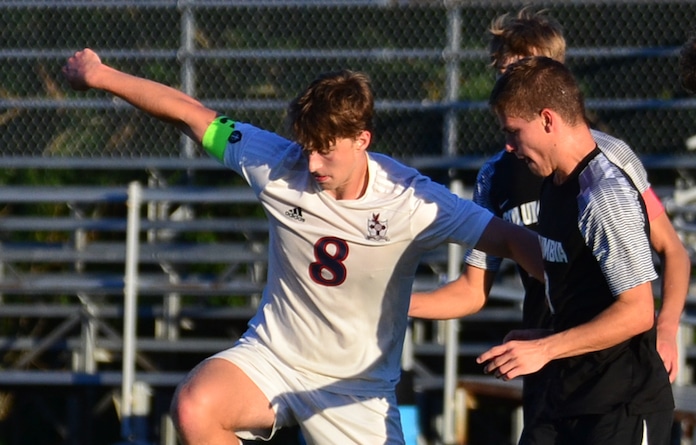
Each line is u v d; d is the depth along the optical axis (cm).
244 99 3616
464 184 3444
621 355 1272
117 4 3534
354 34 3631
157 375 3033
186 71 3506
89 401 3209
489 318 3048
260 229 3250
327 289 1406
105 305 3441
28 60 3703
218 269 3522
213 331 3488
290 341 1449
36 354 3181
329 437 1469
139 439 2880
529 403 1391
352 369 1448
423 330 3250
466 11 3600
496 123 3503
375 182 1374
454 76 3412
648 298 1202
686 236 3136
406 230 1370
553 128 1236
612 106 3338
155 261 3244
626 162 1407
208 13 3662
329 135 1281
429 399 2967
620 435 1249
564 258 1250
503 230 1373
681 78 1292
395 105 3400
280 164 1395
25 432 3353
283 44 3647
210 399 1373
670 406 1269
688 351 2938
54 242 3594
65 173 3691
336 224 1370
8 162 3500
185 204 3500
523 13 1564
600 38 3538
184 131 1483
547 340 1206
